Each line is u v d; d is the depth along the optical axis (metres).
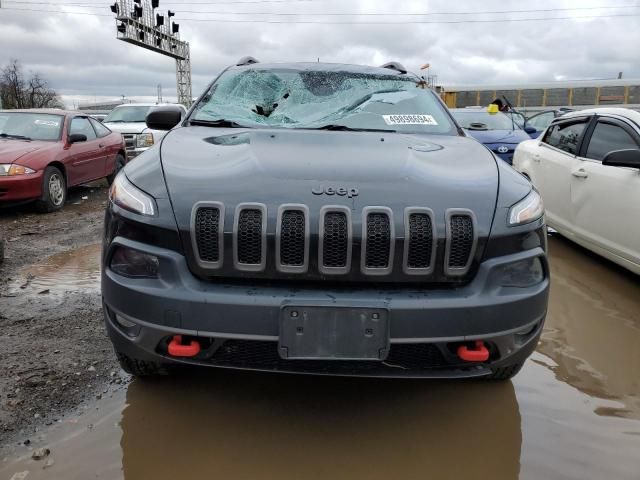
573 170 5.11
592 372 3.04
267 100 3.52
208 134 2.97
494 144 9.48
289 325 2.07
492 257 2.21
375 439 2.38
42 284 4.40
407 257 2.13
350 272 2.12
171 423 2.45
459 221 2.19
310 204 2.15
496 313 2.15
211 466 2.18
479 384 2.86
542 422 2.54
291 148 2.66
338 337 2.07
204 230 2.13
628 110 4.82
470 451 2.31
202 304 2.08
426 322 2.09
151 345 2.20
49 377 2.80
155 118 3.76
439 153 2.76
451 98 25.31
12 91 44.88
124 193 2.32
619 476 2.18
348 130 3.22
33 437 2.32
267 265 2.12
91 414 2.50
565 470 2.21
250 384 2.78
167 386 2.75
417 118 3.41
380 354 2.08
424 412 2.59
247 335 2.08
